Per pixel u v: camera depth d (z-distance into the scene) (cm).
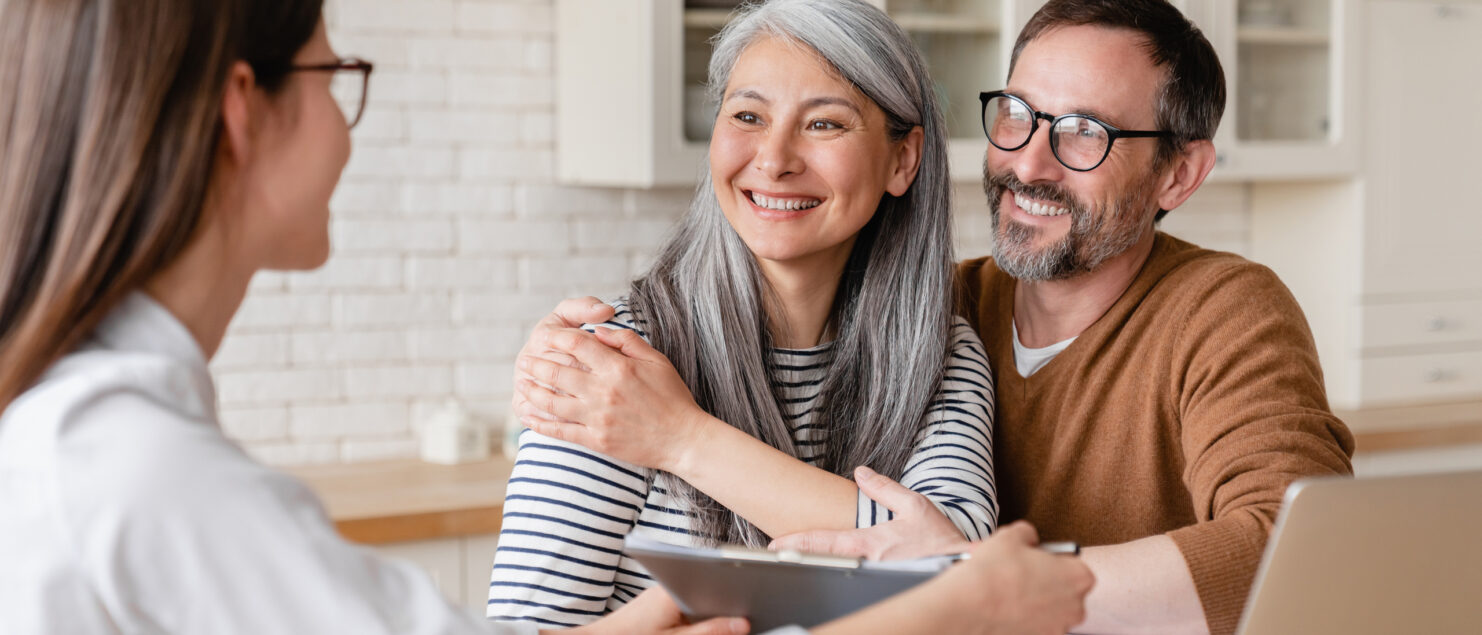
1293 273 353
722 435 120
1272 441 124
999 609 84
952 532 112
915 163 138
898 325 139
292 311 284
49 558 70
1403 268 338
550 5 298
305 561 74
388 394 292
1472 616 93
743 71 128
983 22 292
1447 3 338
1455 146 341
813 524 117
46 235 74
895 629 83
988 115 151
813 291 136
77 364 75
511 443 288
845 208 128
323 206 87
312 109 85
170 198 75
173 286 80
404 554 240
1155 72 144
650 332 133
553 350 123
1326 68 329
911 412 137
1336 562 90
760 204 129
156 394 75
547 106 300
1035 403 149
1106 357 144
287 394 284
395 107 288
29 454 71
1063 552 92
